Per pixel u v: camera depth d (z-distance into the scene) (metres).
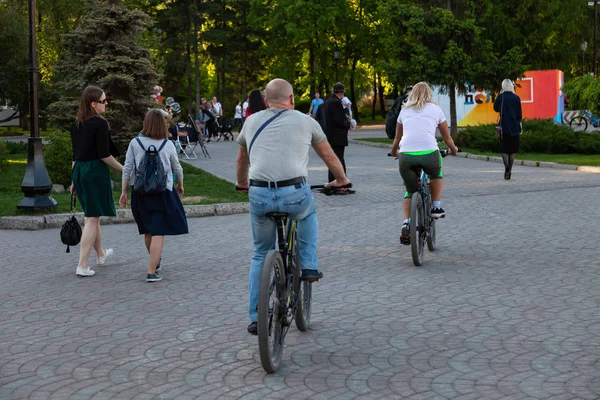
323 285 9.99
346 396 6.17
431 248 11.96
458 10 38.25
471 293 9.41
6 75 53.66
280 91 7.23
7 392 6.44
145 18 24.34
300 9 60.72
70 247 13.33
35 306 9.36
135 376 6.76
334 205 17.31
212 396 6.24
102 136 10.98
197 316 8.71
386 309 8.78
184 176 23.80
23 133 59.16
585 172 22.98
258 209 7.12
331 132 19.38
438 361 6.96
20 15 55.31
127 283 10.47
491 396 6.08
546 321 8.14
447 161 27.98
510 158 21.02
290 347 7.50
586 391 6.14
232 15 71.50
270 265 6.66
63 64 24.27
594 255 11.44
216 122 43.28
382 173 23.64
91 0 24.41
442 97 47.84
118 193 19.89
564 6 49.94
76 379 6.71
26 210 16.42
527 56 45.56
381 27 61.06
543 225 14.04
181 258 12.05
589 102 35.53
